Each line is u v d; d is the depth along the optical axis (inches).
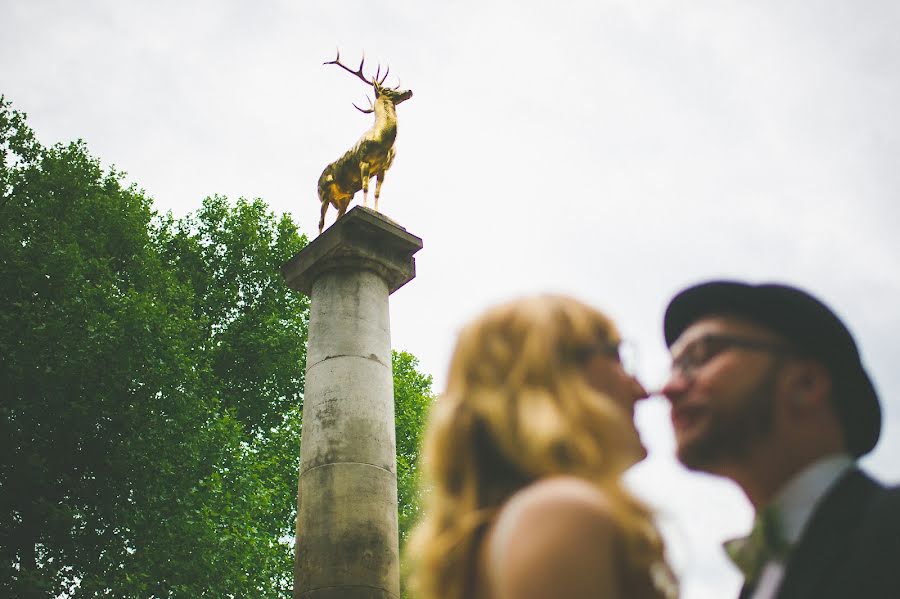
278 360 1000.9
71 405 622.5
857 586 48.1
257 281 1074.7
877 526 49.7
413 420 1046.4
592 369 57.1
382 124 441.7
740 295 63.9
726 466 62.3
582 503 43.8
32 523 617.3
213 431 724.0
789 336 62.1
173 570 629.9
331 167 444.5
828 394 61.2
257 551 727.1
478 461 53.6
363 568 309.7
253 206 1134.4
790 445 60.4
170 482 668.1
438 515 53.9
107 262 799.1
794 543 56.7
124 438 651.5
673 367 65.3
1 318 628.7
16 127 897.5
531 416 50.8
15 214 800.9
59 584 605.6
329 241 388.5
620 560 44.8
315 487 328.8
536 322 56.2
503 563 43.4
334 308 374.9
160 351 705.6
